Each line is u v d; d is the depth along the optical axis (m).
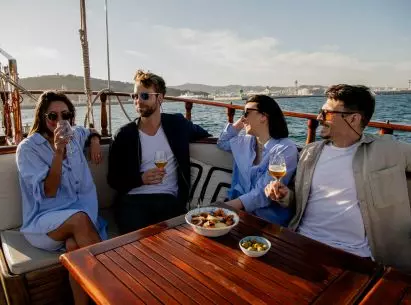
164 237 1.47
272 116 2.21
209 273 1.19
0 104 3.81
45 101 2.07
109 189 2.79
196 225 1.49
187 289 1.10
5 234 2.12
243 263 1.26
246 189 2.32
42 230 1.88
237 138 2.51
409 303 1.05
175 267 1.23
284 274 1.20
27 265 1.75
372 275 1.21
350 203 1.86
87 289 1.12
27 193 2.06
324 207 1.96
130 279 1.15
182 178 2.74
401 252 1.85
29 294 1.76
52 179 1.93
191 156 2.95
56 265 1.82
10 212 2.21
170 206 2.54
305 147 2.10
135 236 1.48
